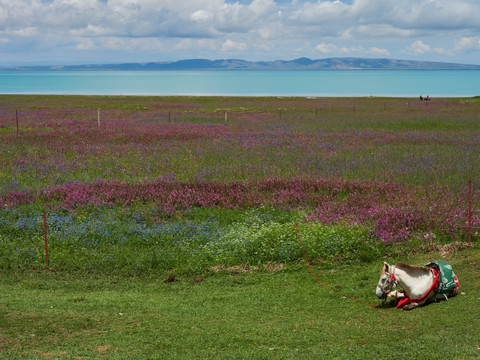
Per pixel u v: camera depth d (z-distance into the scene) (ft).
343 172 71.31
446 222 44.21
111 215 50.70
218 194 57.72
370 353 20.70
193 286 34.50
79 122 144.05
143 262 39.06
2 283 35.29
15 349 22.20
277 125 142.31
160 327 25.50
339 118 166.71
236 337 23.72
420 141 104.27
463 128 132.16
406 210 48.55
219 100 295.69
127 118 163.94
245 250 40.29
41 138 107.45
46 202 56.03
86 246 42.63
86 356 21.25
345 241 41.24
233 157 85.56
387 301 28.68
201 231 45.80
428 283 26.17
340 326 24.86
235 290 33.32
